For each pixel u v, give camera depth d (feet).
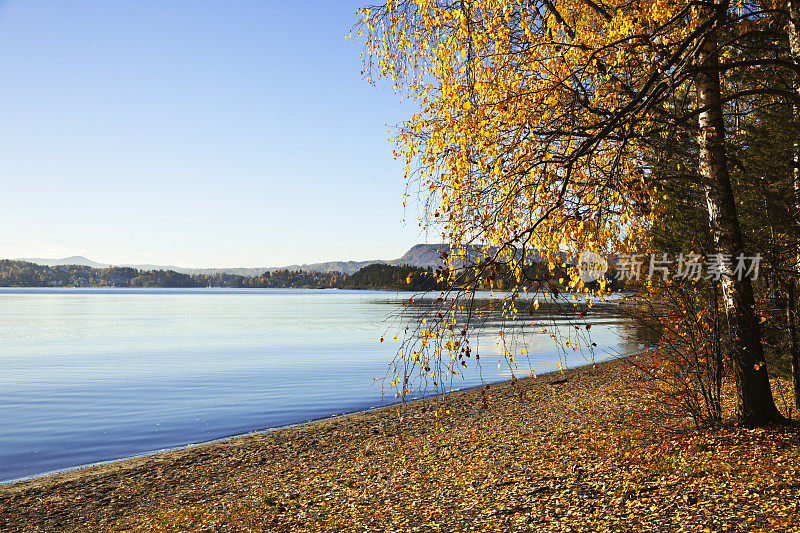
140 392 89.10
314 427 59.88
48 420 69.21
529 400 64.18
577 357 119.44
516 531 22.76
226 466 45.65
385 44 25.88
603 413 46.29
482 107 19.90
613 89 20.49
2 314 351.25
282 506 31.53
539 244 17.98
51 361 131.95
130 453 54.13
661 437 32.53
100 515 35.09
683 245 34.22
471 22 21.13
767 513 20.47
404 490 31.71
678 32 21.45
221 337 196.34
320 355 139.23
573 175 18.79
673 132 20.80
